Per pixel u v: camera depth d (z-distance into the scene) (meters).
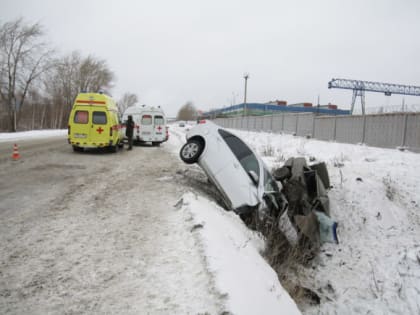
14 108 34.62
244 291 2.66
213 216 4.53
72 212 4.71
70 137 11.98
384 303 4.57
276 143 19.72
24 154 11.47
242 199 5.77
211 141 6.64
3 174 7.45
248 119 36.56
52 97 47.16
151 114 18.50
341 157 11.91
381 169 8.92
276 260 4.67
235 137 6.94
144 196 5.88
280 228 5.48
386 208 6.72
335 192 7.46
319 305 4.40
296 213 6.33
